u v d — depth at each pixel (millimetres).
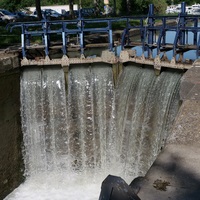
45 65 11484
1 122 10812
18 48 13070
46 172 11930
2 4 43125
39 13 21969
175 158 4098
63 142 11758
